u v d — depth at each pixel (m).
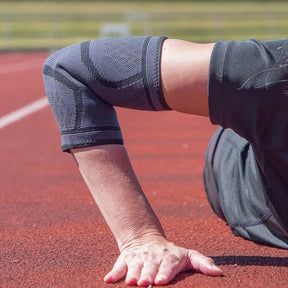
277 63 1.58
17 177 3.81
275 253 2.07
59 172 3.98
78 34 29.03
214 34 25.94
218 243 2.23
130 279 1.68
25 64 17.44
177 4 46.25
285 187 1.76
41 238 2.36
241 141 2.26
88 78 1.70
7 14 30.94
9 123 6.63
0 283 1.81
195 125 6.44
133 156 4.56
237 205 2.22
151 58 1.65
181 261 1.78
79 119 1.74
